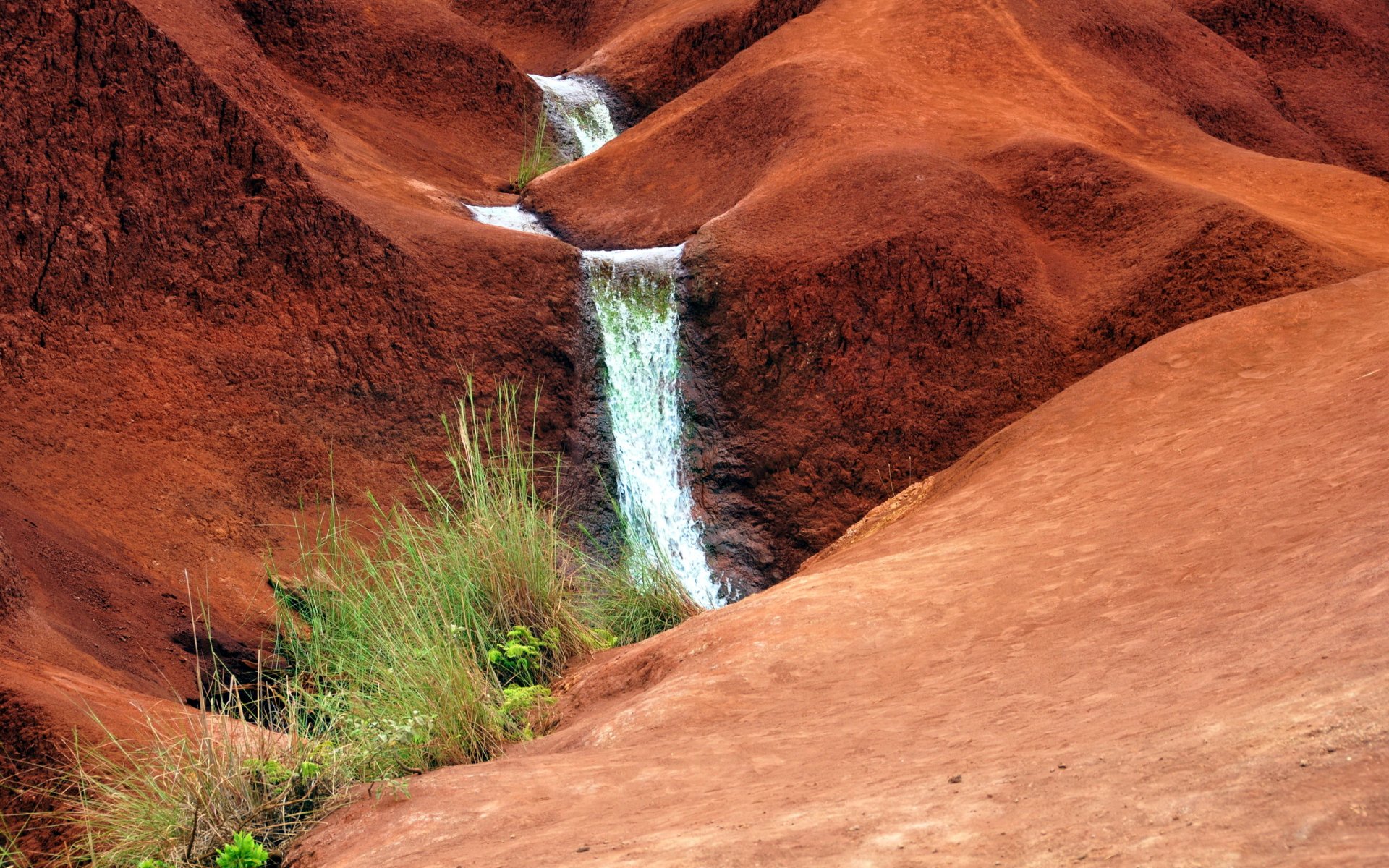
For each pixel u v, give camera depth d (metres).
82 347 14.16
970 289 17.66
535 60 34.66
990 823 2.70
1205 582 4.98
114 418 13.86
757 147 22.36
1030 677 4.61
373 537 14.34
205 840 4.89
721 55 29.23
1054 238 18.94
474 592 8.50
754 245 18.41
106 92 15.16
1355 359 8.48
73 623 9.96
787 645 6.36
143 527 12.91
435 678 6.44
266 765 5.20
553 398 17.20
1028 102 23.25
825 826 3.03
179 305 15.20
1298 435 6.92
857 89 22.31
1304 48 31.62
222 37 20.89
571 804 4.34
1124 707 3.57
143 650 10.32
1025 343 17.41
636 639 10.07
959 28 24.91
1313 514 5.19
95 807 5.64
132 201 15.08
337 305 16.22
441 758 5.97
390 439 15.79
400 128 25.19
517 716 7.31
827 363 17.45
